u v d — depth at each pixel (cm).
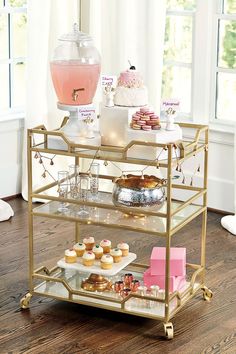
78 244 380
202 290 389
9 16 528
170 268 369
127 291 365
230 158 507
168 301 349
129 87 365
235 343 346
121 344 345
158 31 514
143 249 453
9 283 403
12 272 417
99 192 388
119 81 368
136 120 354
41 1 508
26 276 412
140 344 345
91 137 366
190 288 377
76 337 350
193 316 371
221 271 423
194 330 357
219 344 345
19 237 469
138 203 352
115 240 467
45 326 360
